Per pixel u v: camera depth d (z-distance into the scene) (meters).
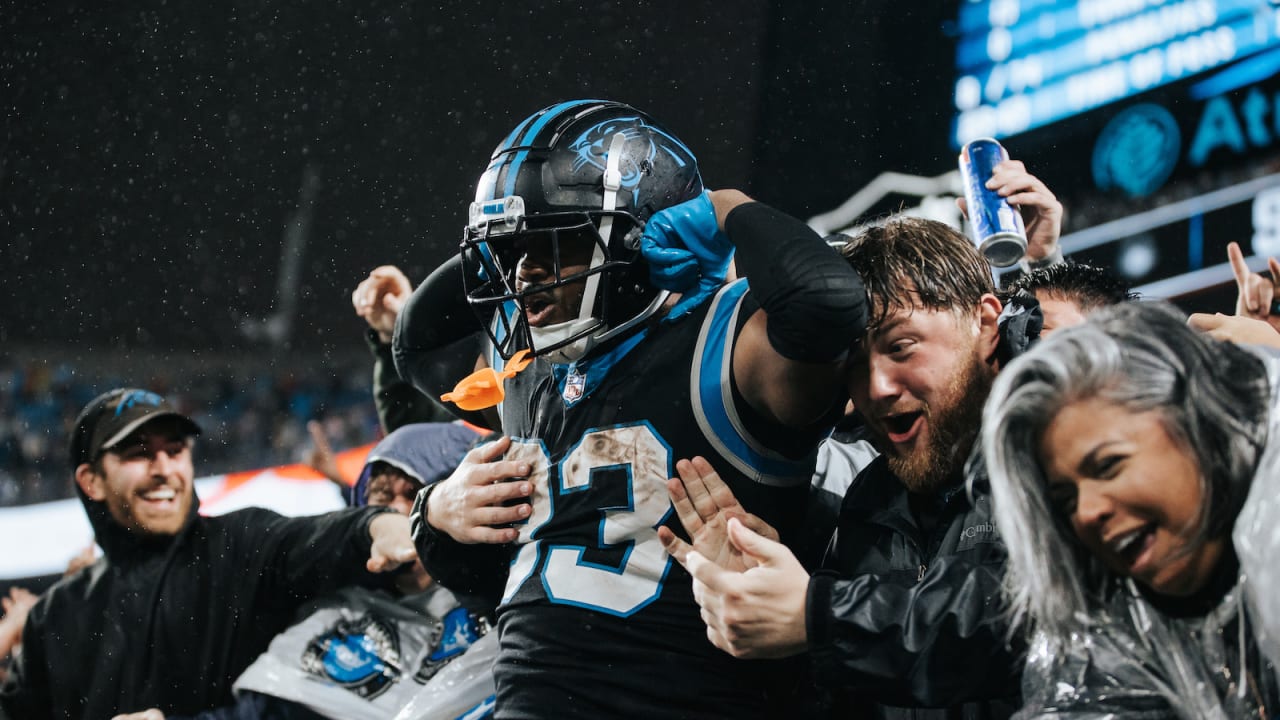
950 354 1.50
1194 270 5.03
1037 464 1.08
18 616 3.28
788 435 1.56
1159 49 5.18
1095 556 1.14
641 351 1.61
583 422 1.62
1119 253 5.23
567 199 1.55
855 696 1.67
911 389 1.51
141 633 2.65
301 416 8.65
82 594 2.74
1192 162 5.08
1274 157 4.87
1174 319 1.07
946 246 1.55
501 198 1.58
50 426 8.47
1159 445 1.03
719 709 1.54
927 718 1.60
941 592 1.35
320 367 8.77
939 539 1.55
